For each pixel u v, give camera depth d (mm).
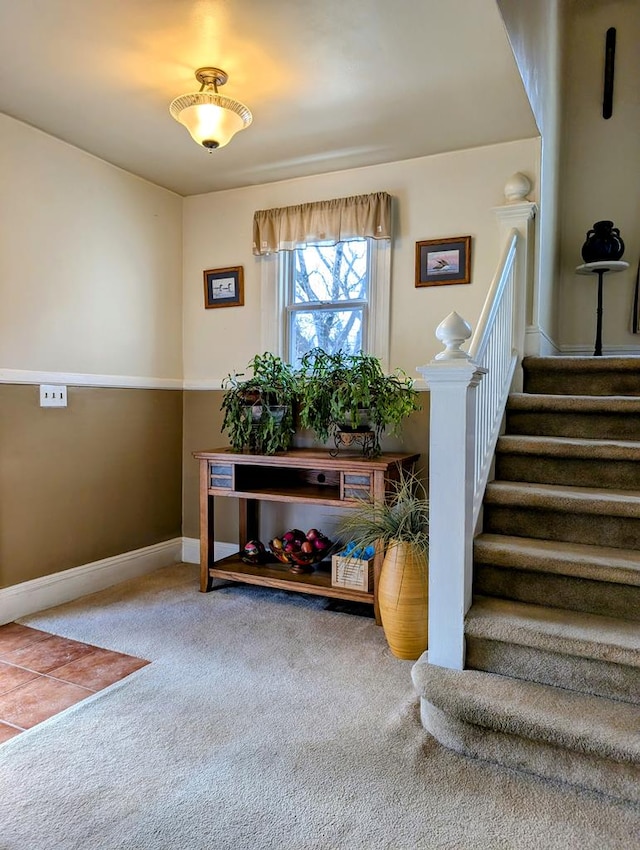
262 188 3773
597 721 1715
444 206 3295
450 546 2020
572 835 1531
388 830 1544
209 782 1729
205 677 2365
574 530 2365
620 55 4250
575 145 4293
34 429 3066
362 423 3107
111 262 3488
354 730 1995
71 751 1874
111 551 3537
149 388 3795
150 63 2400
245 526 3670
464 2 1998
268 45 2260
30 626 2883
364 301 3520
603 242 3928
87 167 3312
